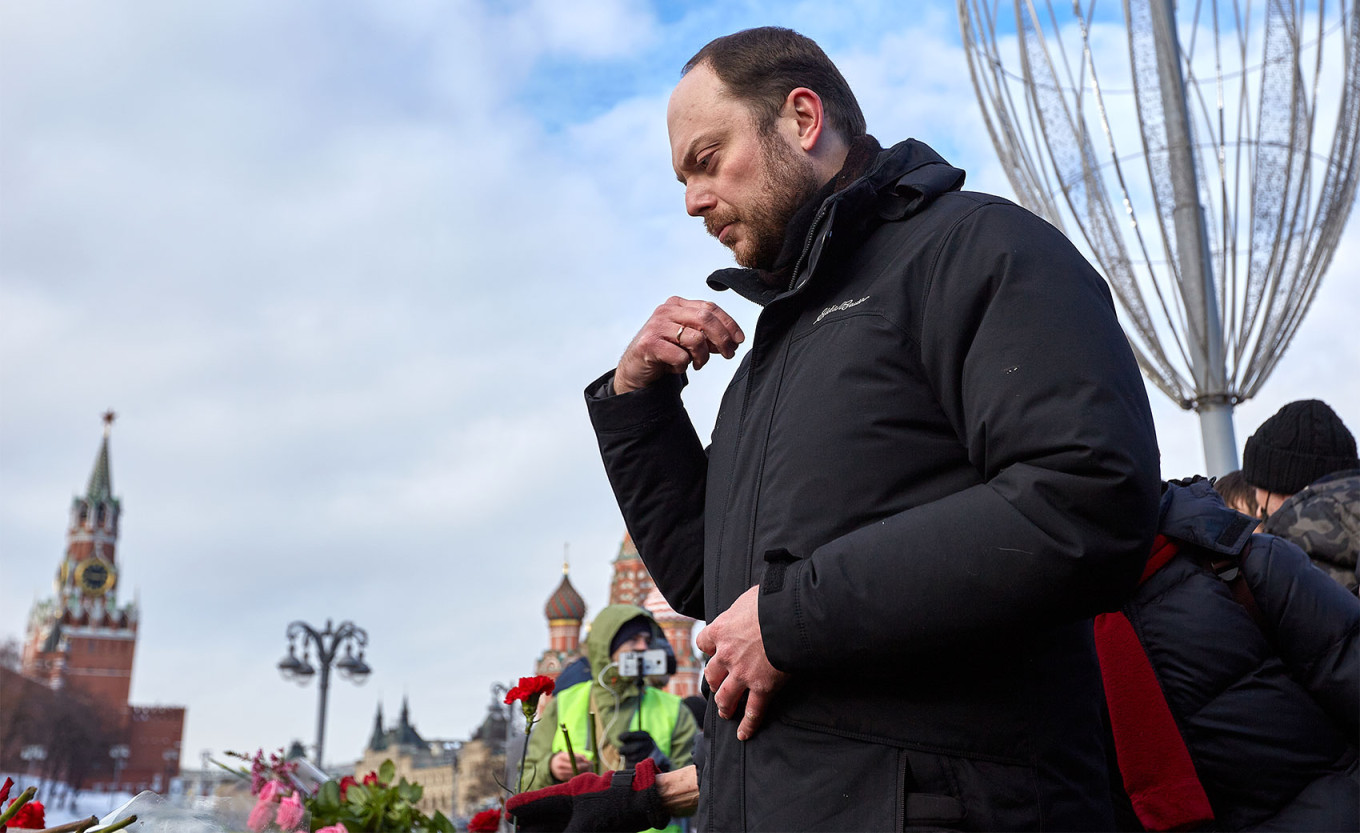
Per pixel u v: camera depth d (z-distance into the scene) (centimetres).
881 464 162
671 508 208
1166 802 201
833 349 170
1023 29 551
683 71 197
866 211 177
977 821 150
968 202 171
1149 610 211
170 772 13688
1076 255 163
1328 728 204
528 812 220
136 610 14575
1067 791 156
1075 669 162
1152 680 206
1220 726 203
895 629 146
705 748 184
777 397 176
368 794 359
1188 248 523
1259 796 202
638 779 219
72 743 11681
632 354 206
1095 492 141
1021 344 152
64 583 14775
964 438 162
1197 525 212
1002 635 146
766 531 167
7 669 10894
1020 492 145
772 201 185
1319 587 205
